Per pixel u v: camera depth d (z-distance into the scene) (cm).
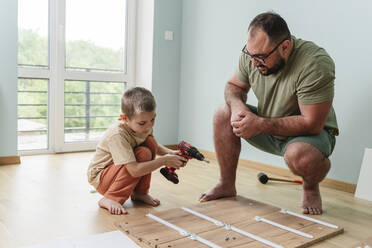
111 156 185
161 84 373
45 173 262
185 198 210
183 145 188
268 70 179
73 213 178
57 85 342
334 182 252
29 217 171
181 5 378
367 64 233
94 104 369
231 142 201
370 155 227
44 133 342
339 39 247
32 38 328
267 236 150
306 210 189
